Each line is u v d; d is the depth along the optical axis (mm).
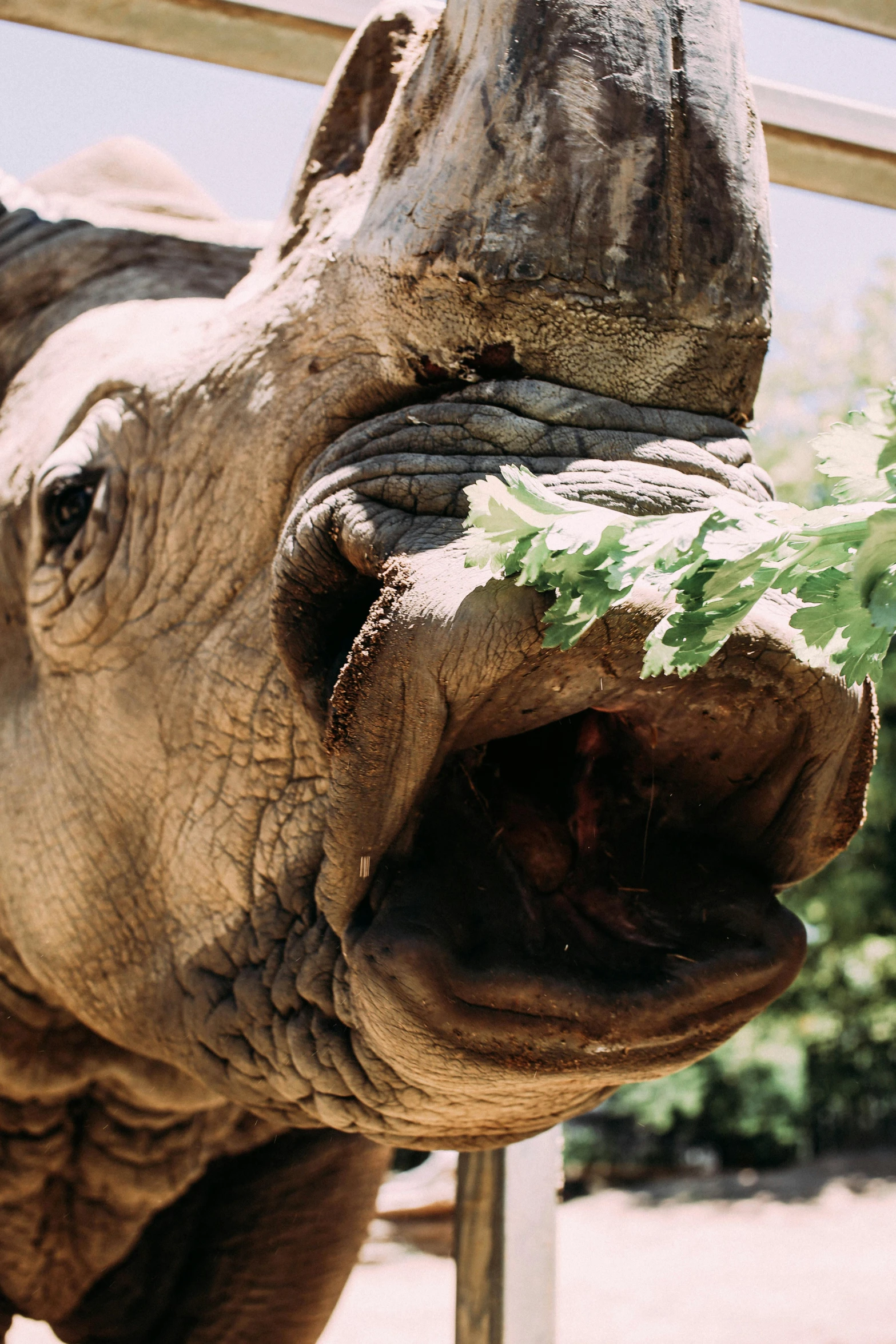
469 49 1739
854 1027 15656
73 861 2391
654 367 1689
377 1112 2068
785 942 1727
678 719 1695
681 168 1665
